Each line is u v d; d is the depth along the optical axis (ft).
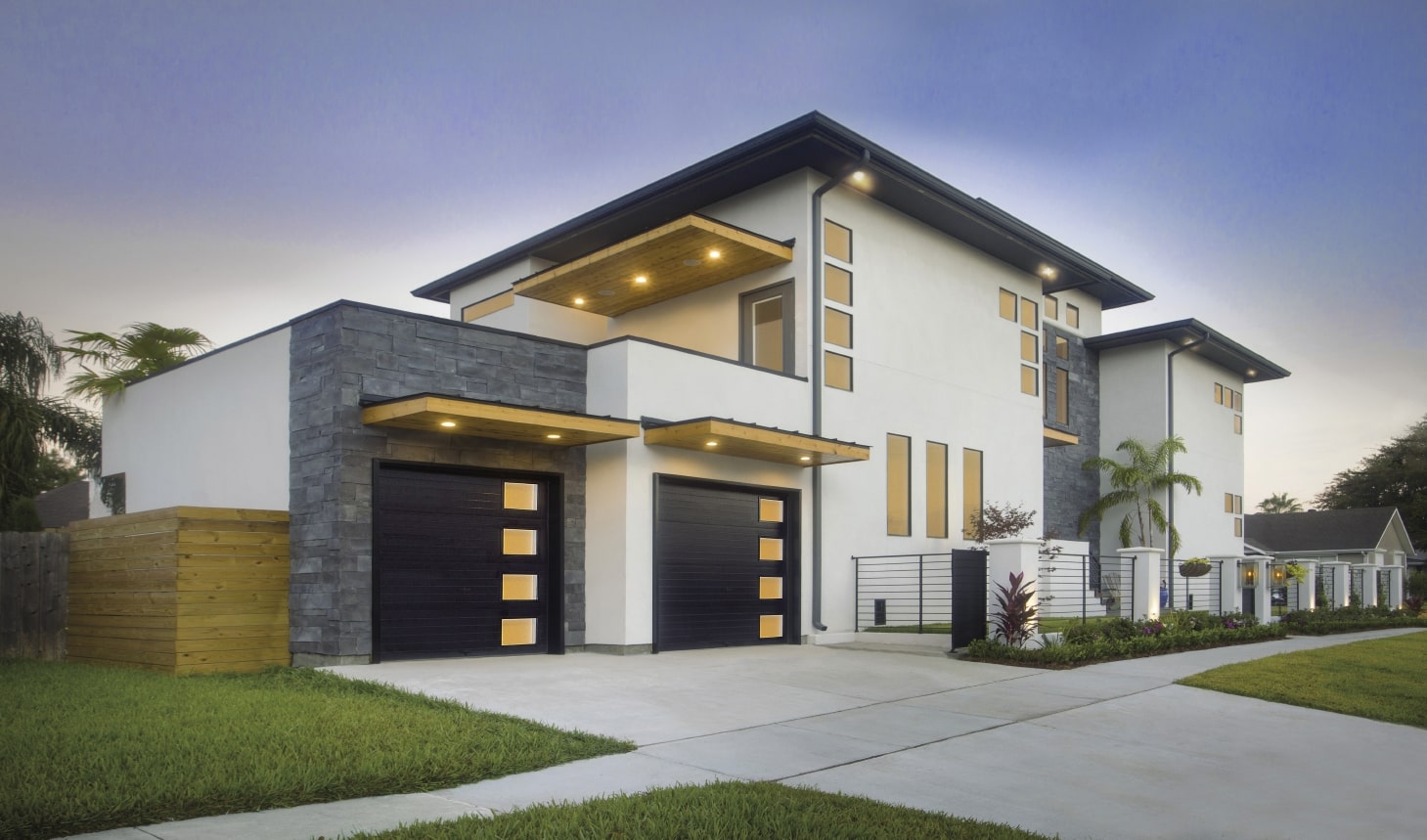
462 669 33.32
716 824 15.56
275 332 38.55
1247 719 29.12
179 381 45.80
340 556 33.78
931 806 18.65
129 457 50.06
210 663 33.24
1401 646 48.70
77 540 39.65
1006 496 62.28
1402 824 19.01
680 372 43.32
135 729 21.03
